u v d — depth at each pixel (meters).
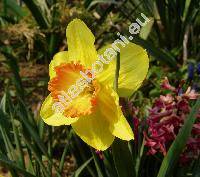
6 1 0.74
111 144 0.40
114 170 0.45
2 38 0.69
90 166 0.53
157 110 0.47
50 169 0.48
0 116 0.48
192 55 0.68
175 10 0.67
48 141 0.54
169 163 0.41
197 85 0.52
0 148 0.48
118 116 0.38
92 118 0.39
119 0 0.73
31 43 0.66
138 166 0.46
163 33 0.70
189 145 0.46
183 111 0.46
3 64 0.69
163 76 0.63
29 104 0.66
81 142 0.52
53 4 0.69
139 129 0.49
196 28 0.70
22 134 0.46
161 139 0.46
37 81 0.69
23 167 0.47
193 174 0.44
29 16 0.72
